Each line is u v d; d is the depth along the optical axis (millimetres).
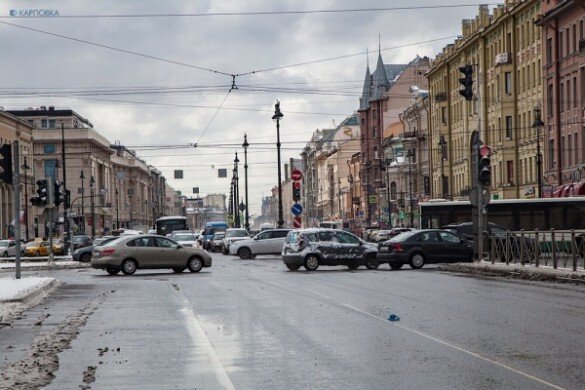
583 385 9766
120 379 10859
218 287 28016
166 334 15453
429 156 104062
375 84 140000
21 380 10812
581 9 63625
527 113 75875
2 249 75438
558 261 30656
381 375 10641
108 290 28078
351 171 153250
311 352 12719
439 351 12555
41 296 25641
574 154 65438
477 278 30562
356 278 31500
